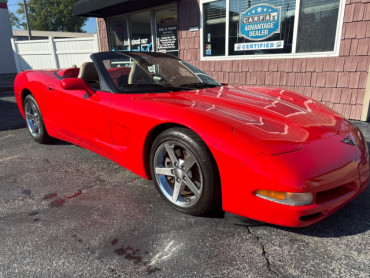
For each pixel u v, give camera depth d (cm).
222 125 191
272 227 204
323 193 182
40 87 357
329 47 517
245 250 181
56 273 163
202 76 327
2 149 391
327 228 203
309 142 186
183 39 747
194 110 211
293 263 169
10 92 1056
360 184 197
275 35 577
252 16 600
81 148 389
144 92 267
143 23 857
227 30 650
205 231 200
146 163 245
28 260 174
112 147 269
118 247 185
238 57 643
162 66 310
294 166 167
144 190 264
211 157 194
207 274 161
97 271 164
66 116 322
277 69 588
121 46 955
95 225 209
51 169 317
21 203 243
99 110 271
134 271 164
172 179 243
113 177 294
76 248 184
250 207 180
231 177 181
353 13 475
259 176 171
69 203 242
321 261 170
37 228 207
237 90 290
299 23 541
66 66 1143
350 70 500
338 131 210
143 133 231
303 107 247
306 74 552
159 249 182
